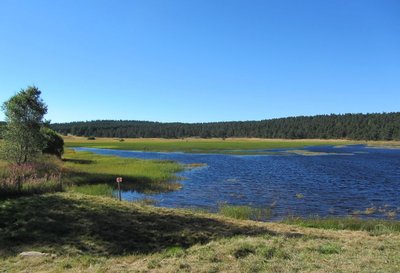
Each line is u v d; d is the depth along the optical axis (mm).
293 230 14828
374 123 195250
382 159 68125
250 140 191125
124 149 103125
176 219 14992
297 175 41281
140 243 11953
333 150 104125
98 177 33375
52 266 9297
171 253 10414
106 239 12016
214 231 13750
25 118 31031
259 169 48094
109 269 8906
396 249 10742
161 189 30219
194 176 39875
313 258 9477
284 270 8438
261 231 14125
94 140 180750
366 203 24891
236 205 23609
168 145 122750
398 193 29156
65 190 20922
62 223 13219
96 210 15125
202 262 9250
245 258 9516
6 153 30375
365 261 9203
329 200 25875
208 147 110875
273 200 25797
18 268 9156
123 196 27062
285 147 118250
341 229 16312
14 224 12820
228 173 43062
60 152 49812
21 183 19125
